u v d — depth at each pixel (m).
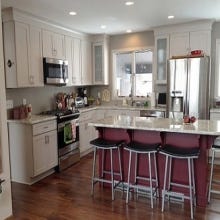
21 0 3.25
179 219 2.63
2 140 2.69
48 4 3.44
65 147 4.29
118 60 5.92
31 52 3.95
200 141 2.91
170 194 2.91
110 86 5.97
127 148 2.96
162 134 3.06
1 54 2.62
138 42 5.53
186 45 4.77
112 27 4.93
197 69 4.35
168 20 4.47
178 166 3.05
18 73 3.72
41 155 3.75
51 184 3.62
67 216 2.73
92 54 5.76
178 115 4.57
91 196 3.21
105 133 3.44
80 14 3.96
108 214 2.76
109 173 3.45
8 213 2.75
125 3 3.48
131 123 3.18
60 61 4.53
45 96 4.75
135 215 2.73
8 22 3.64
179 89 4.51
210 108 4.74
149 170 2.98
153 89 5.42
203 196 2.91
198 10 3.89
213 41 4.80
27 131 3.59
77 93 5.73
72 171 4.16
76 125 4.61
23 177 3.69
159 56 5.10
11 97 3.99
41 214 2.79
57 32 4.55
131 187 3.17
